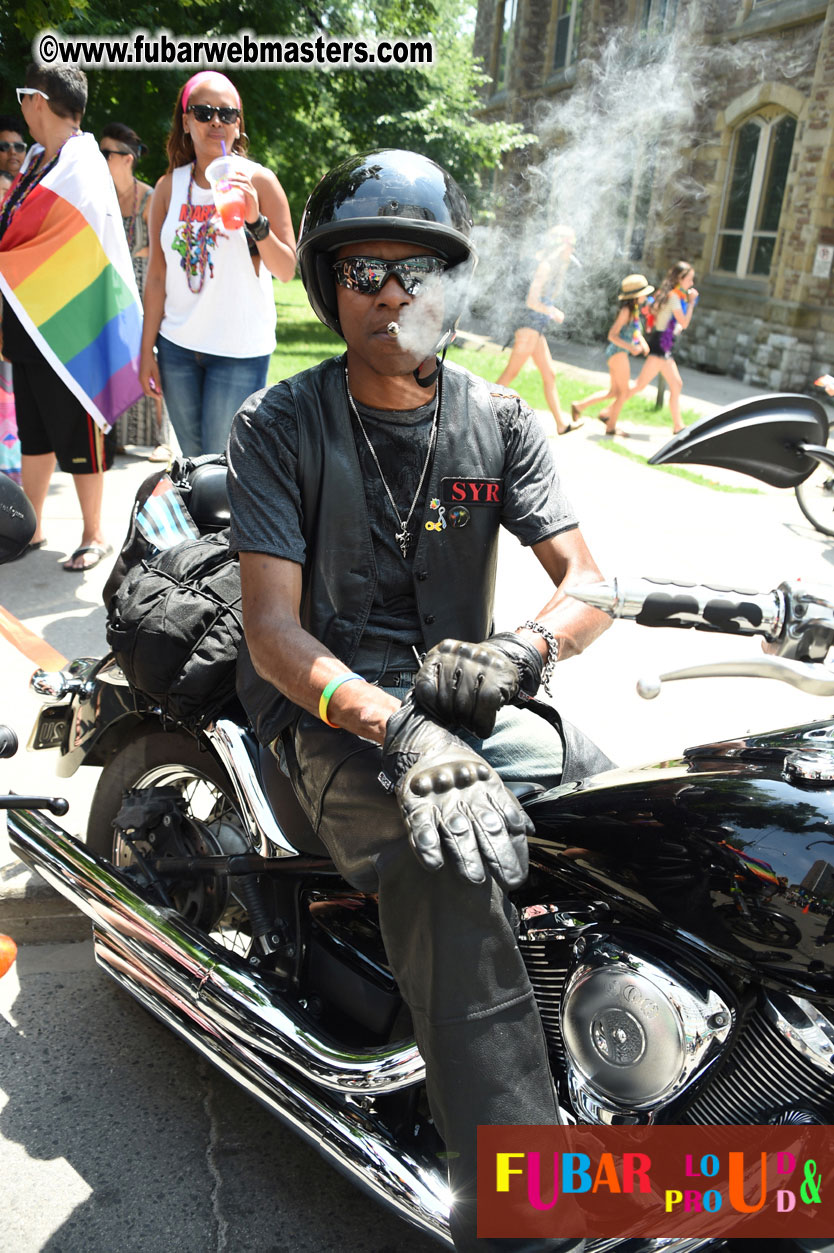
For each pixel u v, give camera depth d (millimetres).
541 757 1876
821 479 6004
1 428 5258
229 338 4000
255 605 1684
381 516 1779
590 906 1636
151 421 6750
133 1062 2404
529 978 1561
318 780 1626
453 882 1334
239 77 14031
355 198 1636
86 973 2719
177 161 3959
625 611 1272
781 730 1688
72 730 2535
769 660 1243
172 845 2383
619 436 9430
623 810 1588
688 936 1511
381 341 1685
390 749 1373
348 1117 1742
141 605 2133
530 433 1855
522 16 21359
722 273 16156
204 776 2369
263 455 1725
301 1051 1810
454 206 1683
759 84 15156
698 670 1311
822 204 13836
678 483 7273
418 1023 1423
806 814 1455
